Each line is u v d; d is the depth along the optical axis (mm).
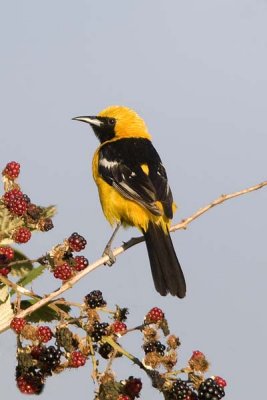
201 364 6750
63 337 6883
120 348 6953
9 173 7969
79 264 7777
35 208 7969
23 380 7090
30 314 7340
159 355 6871
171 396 6688
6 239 7754
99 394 6770
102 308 7203
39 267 7578
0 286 7172
